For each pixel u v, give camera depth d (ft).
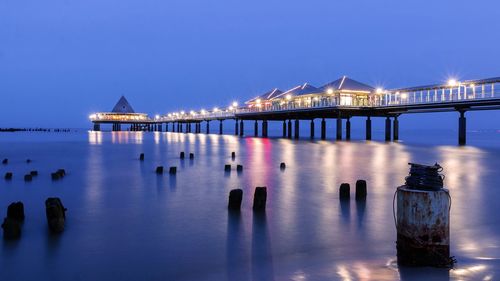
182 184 56.85
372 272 21.48
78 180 61.62
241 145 160.15
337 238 28.94
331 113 189.57
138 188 53.31
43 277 22.30
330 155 108.06
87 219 35.50
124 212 38.34
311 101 197.57
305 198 44.70
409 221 21.40
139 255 25.67
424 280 19.92
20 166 83.92
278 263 23.75
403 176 64.69
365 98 178.70
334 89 179.83
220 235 29.99
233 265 23.62
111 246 27.55
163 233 30.71
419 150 127.54
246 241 28.43
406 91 155.53
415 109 158.40
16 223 29.45
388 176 64.69
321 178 62.28
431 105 144.56
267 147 144.87
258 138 240.32
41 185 56.59
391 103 163.84
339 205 40.60
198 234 30.32
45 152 126.11
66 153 121.80
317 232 30.55
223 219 34.96
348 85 181.78
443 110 149.59
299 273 21.88
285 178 62.54
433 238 21.08
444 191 21.24
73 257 25.38
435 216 20.99
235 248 26.86
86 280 21.83
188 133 384.06
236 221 34.19
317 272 21.90
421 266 21.33
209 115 316.81
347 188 43.39
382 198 44.42
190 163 88.89
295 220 34.32
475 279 19.89
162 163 89.25
